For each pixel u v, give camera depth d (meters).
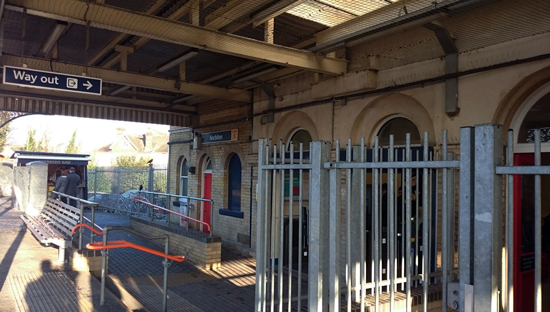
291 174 3.78
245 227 11.35
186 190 15.35
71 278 6.60
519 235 5.77
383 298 4.68
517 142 6.05
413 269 5.71
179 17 7.20
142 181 19.50
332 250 3.36
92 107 12.21
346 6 6.92
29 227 9.66
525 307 5.76
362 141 3.28
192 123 14.02
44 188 11.51
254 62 9.73
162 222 12.05
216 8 6.92
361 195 3.29
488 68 5.97
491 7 6.01
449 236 4.72
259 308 4.03
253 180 11.05
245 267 9.65
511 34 5.80
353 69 8.10
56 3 5.56
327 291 3.49
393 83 7.40
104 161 45.59
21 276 6.58
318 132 8.93
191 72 11.12
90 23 5.82
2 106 10.91
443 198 2.80
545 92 5.76
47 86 7.12
